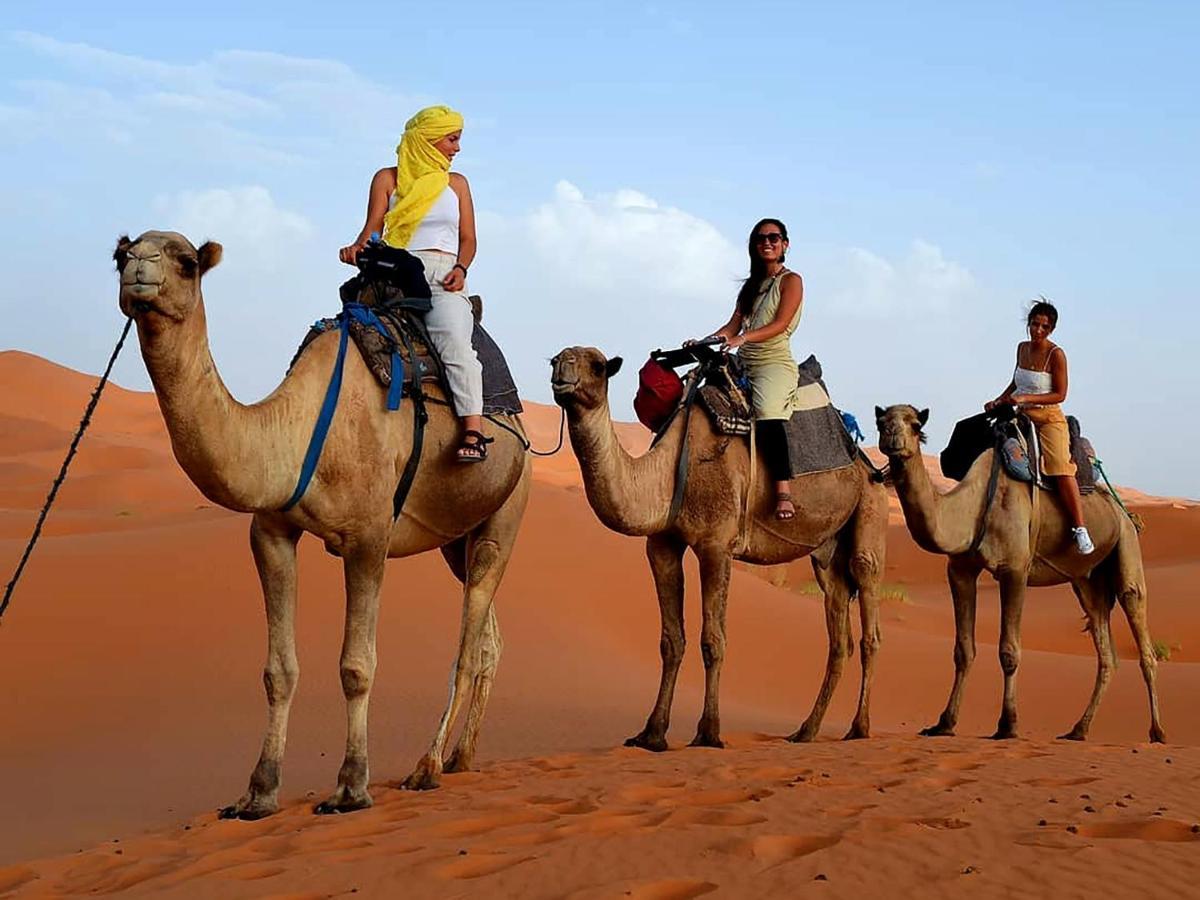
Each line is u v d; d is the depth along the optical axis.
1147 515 66.50
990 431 13.52
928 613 39.59
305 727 16.12
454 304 8.83
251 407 7.45
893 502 86.12
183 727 16.20
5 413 93.81
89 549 26.39
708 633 11.27
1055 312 13.70
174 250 6.65
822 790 8.26
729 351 11.48
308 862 6.66
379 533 8.17
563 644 23.38
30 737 15.90
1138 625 14.55
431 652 21.08
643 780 8.88
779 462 11.40
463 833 7.36
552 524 28.84
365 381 8.17
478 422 8.77
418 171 9.02
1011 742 11.98
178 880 6.61
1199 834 6.83
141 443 91.69
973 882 5.88
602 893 5.79
